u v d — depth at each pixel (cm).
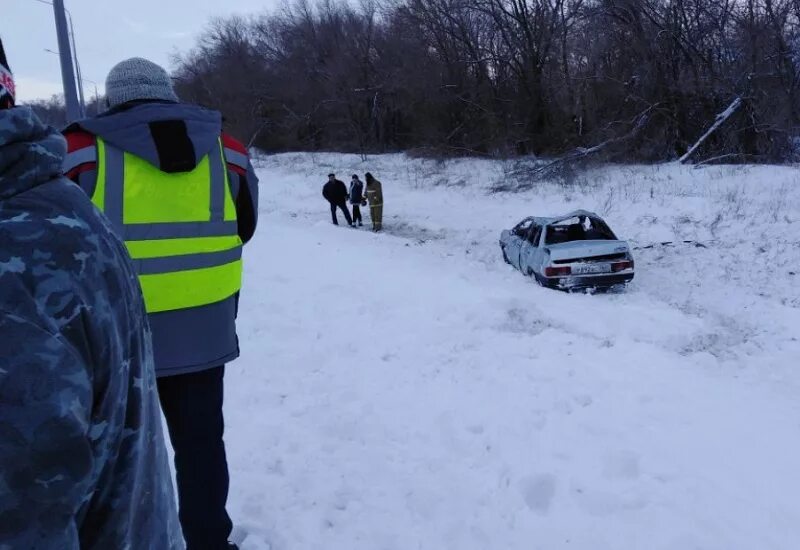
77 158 230
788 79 2352
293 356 640
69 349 98
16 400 91
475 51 3584
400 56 4181
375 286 965
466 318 788
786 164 2167
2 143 98
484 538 348
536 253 1162
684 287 1181
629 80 2708
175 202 241
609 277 1100
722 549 331
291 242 1470
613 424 471
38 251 98
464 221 2177
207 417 264
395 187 3022
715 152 2381
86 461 98
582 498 379
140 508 120
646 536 343
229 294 263
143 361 120
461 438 457
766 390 553
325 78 4900
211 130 251
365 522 361
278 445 450
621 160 2566
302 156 4472
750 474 398
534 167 2630
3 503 91
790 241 1383
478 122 3525
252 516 365
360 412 503
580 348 652
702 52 2523
